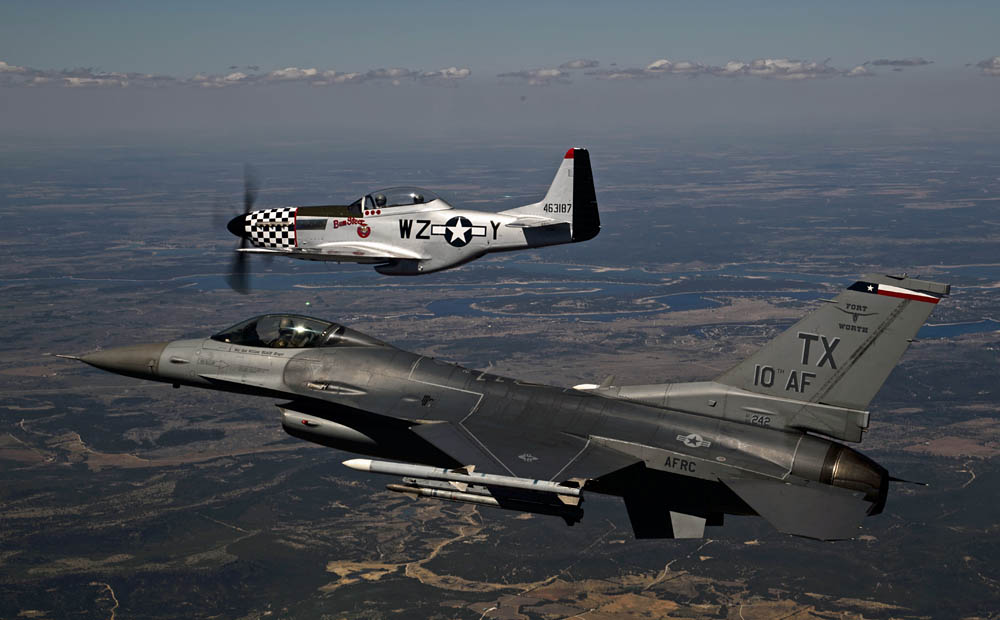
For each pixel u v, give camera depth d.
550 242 25.52
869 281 16.44
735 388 17.59
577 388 19.03
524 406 18.48
